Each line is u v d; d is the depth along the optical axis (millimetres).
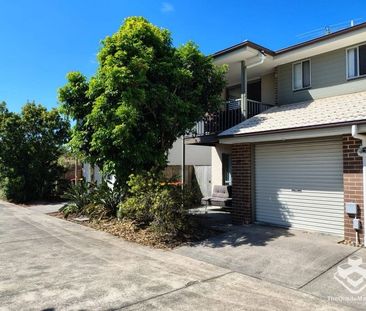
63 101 10680
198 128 14664
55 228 11008
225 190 14281
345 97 11500
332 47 11961
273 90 14484
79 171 23484
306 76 13102
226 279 6172
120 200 11406
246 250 7980
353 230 8398
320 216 9531
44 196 19766
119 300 5184
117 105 9383
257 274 6445
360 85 11539
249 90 15883
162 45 10219
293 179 10203
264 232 9727
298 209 10062
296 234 9414
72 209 13352
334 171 9250
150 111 9984
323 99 12289
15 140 18703
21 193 18703
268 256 7477
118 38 9477
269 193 10844
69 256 7637
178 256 7684
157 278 6188
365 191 8172
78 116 10797
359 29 10844
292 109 12055
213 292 5539
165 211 9320
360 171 8336
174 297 5312
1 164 18828
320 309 4902
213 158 16312
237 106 13711
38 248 8359
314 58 12828
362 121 7809
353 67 11758
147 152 9977
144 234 9391
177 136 11117
